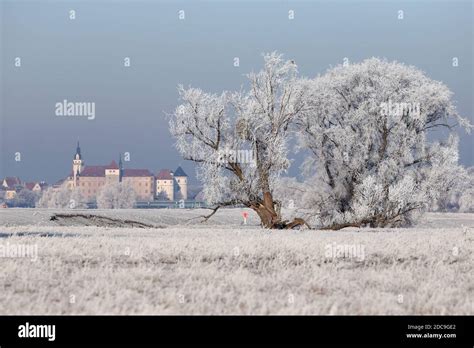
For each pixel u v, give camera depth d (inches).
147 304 601.3
